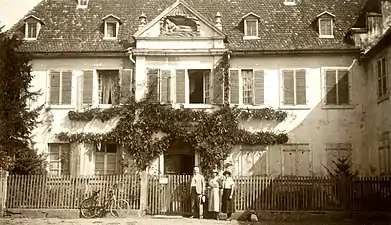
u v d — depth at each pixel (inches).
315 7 1143.6
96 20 1141.7
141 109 1034.7
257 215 836.6
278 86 1060.5
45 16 1154.0
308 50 1046.4
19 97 941.2
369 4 1107.3
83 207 855.1
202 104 1044.5
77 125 1067.3
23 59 946.1
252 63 1067.3
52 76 1085.1
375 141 1000.9
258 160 1039.6
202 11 1153.4
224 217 837.8
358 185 835.4
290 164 1037.2
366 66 1052.5
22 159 925.8
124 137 1029.2
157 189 877.8
